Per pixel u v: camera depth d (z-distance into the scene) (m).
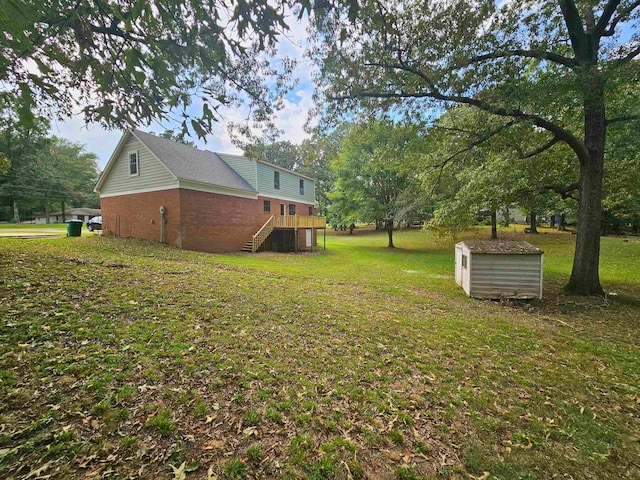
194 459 1.73
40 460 1.60
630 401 2.73
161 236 12.49
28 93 2.00
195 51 2.17
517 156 8.29
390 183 19.33
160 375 2.58
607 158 9.26
